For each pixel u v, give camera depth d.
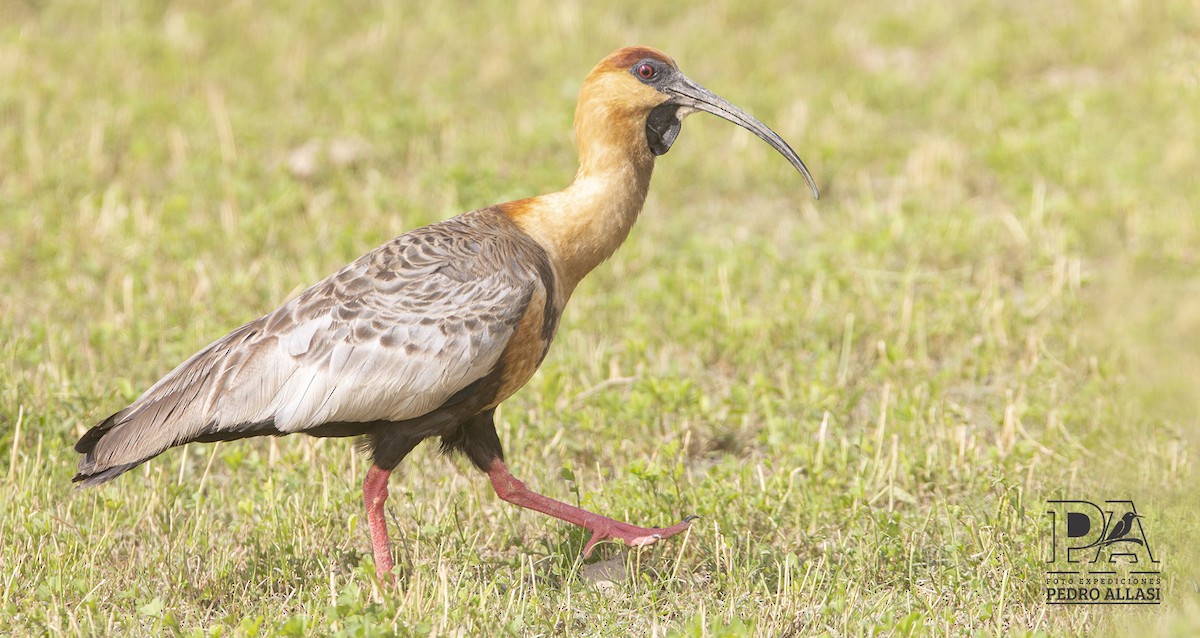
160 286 14.99
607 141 10.12
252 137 19.12
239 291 14.79
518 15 24.89
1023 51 22.81
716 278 15.48
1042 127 19.78
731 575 9.39
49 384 12.16
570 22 24.34
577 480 11.48
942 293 14.80
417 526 10.43
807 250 16.56
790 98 21.23
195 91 21.23
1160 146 17.89
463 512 10.69
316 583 9.61
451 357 9.20
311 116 20.41
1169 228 15.72
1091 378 13.13
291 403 9.12
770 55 23.12
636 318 14.30
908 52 23.72
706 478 10.79
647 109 10.16
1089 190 17.50
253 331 9.34
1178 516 10.18
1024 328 14.30
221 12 24.62
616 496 10.59
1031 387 13.09
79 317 14.53
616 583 9.59
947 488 11.02
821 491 10.73
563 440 11.95
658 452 11.54
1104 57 22.42
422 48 23.59
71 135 18.92
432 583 9.22
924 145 18.94
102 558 9.88
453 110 20.75
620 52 10.17
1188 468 11.06
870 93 21.36
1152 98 19.62
